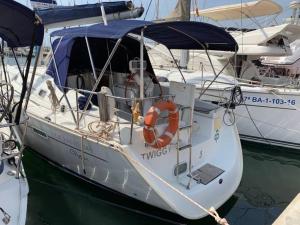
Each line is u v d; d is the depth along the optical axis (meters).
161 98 3.56
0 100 3.74
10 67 6.11
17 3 2.23
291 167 5.30
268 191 4.43
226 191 3.59
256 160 5.58
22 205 2.38
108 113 3.29
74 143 3.60
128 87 4.19
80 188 4.03
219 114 3.94
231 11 6.68
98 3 3.75
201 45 4.18
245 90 5.85
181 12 5.70
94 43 4.62
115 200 3.71
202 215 3.27
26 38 2.73
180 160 3.48
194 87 3.38
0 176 2.55
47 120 3.82
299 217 2.60
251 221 3.66
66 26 3.96
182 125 3.46
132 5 3.77
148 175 3.06
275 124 5.80
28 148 4.84
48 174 4.41
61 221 3.49
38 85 4.77
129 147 3.05
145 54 4.69
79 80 4.63
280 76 6.67
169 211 3.24
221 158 3.90
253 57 6.68
